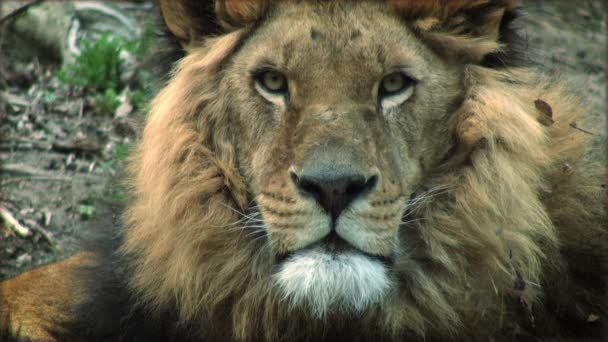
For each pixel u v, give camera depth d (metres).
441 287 7.91
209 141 8.05
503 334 8.26
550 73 9.28
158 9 8.79
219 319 8.24
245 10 7.86
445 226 7.80
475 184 7.73
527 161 7.84
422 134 7.79
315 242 7.22
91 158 14.23
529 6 23.12
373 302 7.70
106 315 9.11
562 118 8.43
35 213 12.79
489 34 8.07
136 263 8.55
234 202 7.98
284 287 7.46
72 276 9.98
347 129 7.28
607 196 8.88
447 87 7.89
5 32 18.16
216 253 7.98
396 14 7.77
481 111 7.77
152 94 9.13
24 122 15.03
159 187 7.95
